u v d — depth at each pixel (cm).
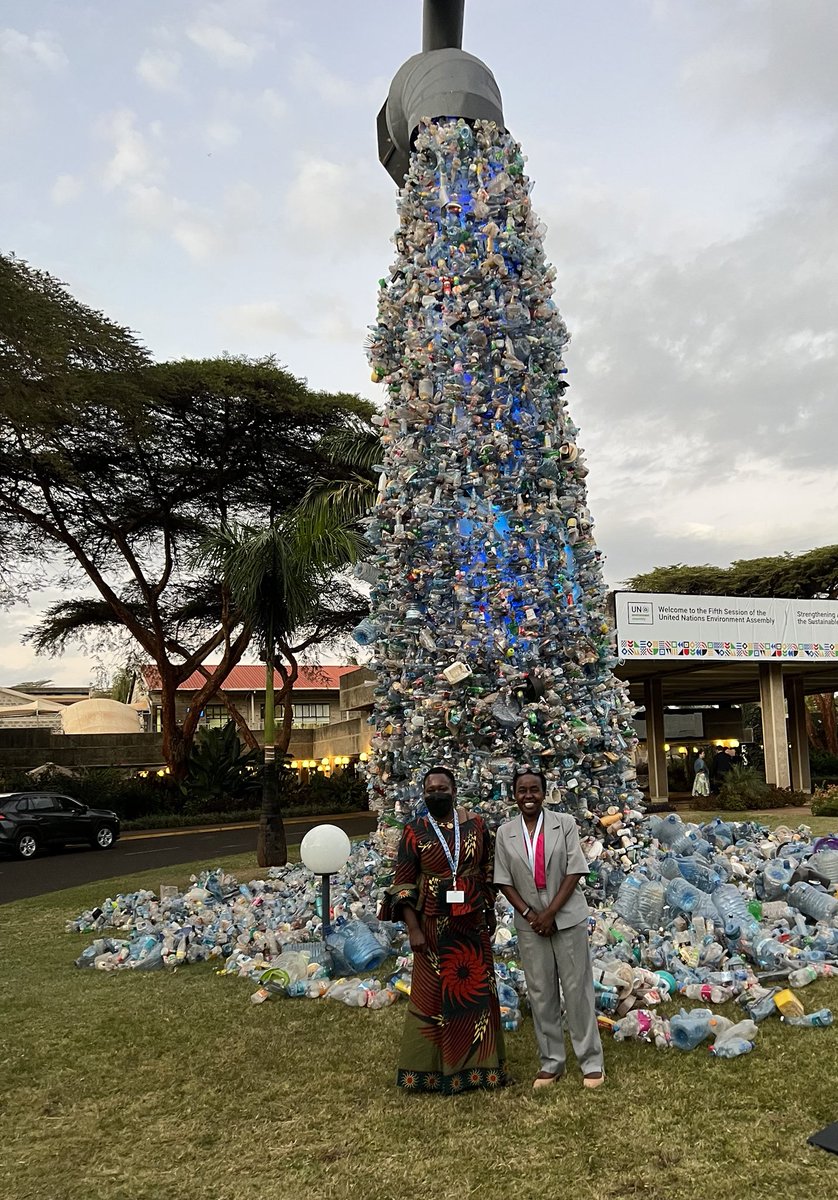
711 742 3048
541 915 382
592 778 706
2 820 1725
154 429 2336
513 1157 322
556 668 678
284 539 1226
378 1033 462
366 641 748
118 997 561
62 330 1958
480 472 712
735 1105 351
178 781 2658
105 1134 363
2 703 5075
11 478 2359
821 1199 282
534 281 745
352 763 3050
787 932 567
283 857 1196
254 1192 310
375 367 784
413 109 812
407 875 398
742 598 1878
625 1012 456
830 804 1620
